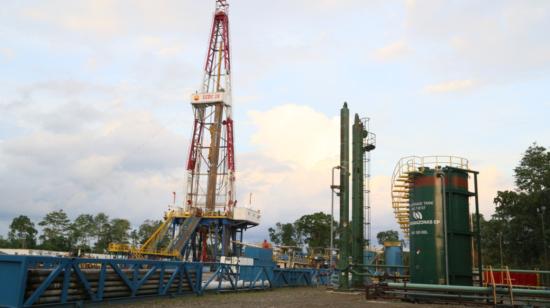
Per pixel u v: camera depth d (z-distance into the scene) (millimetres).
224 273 25734
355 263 31391
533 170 80062
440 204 26531
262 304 19859
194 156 79688
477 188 27062
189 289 22609
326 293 28562
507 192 76438
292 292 28625
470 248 26797
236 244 74375
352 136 33906
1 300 13367
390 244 51562
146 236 137000
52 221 127625
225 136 80750
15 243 124125
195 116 81062
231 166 78750
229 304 19406
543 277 36938
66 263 14797
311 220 117688
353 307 20047
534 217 72938
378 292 24594
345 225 31219
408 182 28500
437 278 25656
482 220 97688
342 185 31953
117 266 17312
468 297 22531
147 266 20859
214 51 85562
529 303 21562
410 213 28000
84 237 131000
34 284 13914
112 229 135125
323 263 61875
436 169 27125
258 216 80125
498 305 20844
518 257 75938
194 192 78312
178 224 75875
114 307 16859
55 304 14414
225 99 80000
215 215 74812
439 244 26031
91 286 16219
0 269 13703
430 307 21125
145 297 19125
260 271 29469
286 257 63312
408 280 30938
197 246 76812
